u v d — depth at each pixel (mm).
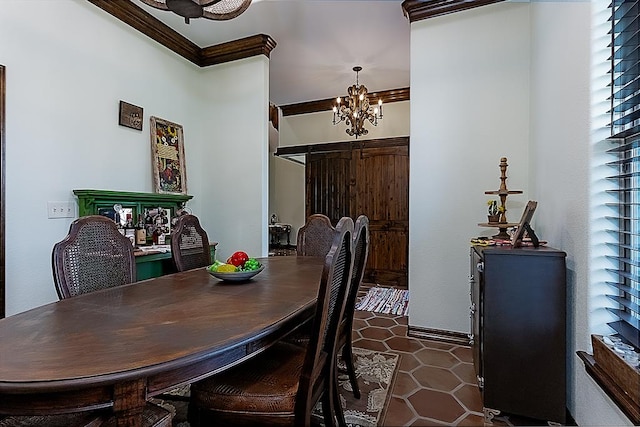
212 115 4020
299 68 4617
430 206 3027
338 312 1417
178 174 3674
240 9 2037
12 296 2264
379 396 2004
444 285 2967
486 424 1767
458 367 2385
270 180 7691
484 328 1848
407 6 3035
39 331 1102
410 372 2311
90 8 2799
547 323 1755
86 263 1657
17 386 788
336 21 3432
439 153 3000
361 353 2635
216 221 3992
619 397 1190
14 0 2287
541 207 2361
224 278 1801
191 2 1835
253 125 3811
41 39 2447
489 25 2834
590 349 1534
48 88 2492
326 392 1464
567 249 1817
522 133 2744
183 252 2355
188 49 3814
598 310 1521
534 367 1767
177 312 1310
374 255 5305
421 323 3037
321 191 5789
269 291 1648
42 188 2451
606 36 1507
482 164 2861
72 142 2662
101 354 935
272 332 1172
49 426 1008
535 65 2539
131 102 3184
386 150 5297
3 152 2215
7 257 2240
